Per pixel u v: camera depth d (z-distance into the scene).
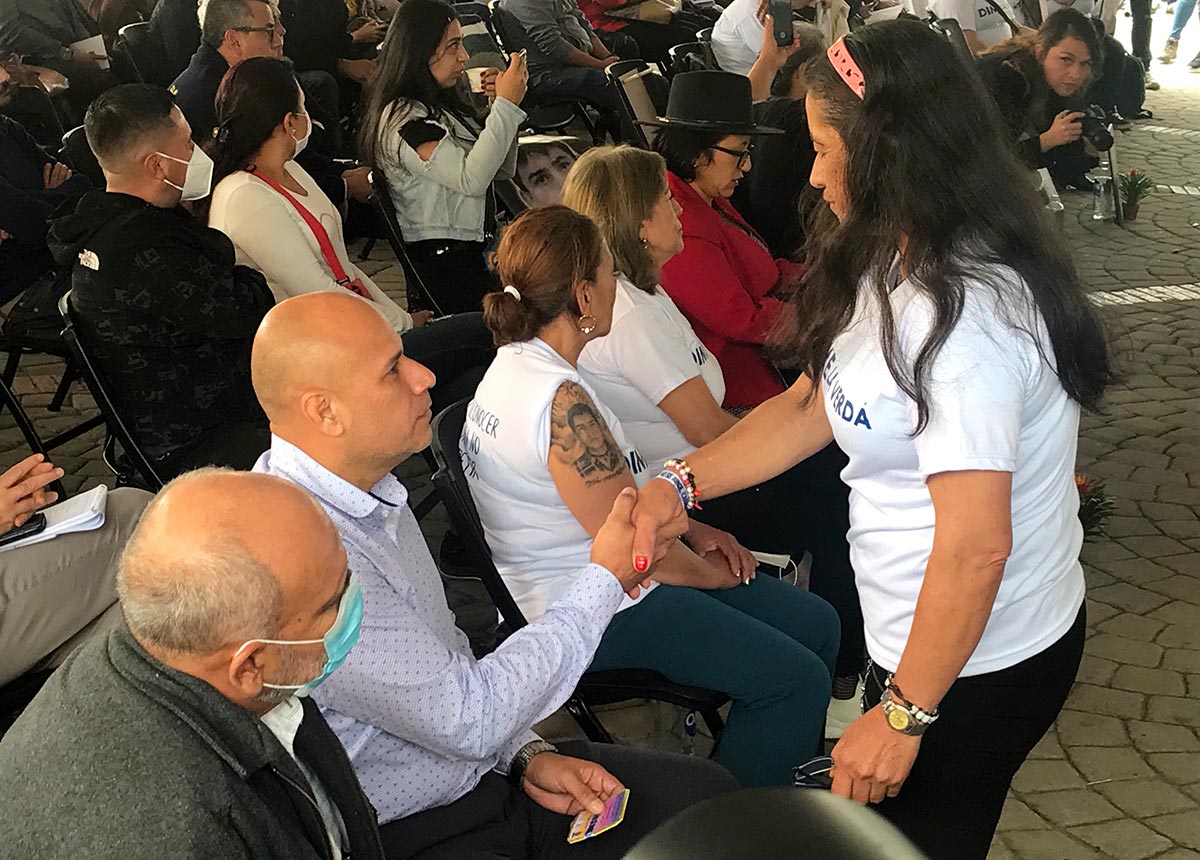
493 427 2.23
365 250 6.41
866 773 1.65
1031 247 1.55
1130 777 2.81
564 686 1.87
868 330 1.62
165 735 1.21
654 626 2.27
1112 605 3.53
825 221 1.82
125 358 3.18
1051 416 1.62
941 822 1.80
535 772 1.94
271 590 1.29
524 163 4.96
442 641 1.90
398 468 4.20
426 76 4.23
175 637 1.25
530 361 2.24
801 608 2.53
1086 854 2.56
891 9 7.72
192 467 3.25
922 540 1.68
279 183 3.79
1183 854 2.56
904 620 1.74
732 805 0.75
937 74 1.51
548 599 2.30
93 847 1.17
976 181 1.52
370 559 1.78
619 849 1.86
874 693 1.82
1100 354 1.61
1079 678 3.19
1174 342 5.56
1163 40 13.73
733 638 2.29
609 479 2.19
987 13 7.33
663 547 2.01
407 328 3.97
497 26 6.61
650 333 2.71
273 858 1.26
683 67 6.07
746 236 3.53
